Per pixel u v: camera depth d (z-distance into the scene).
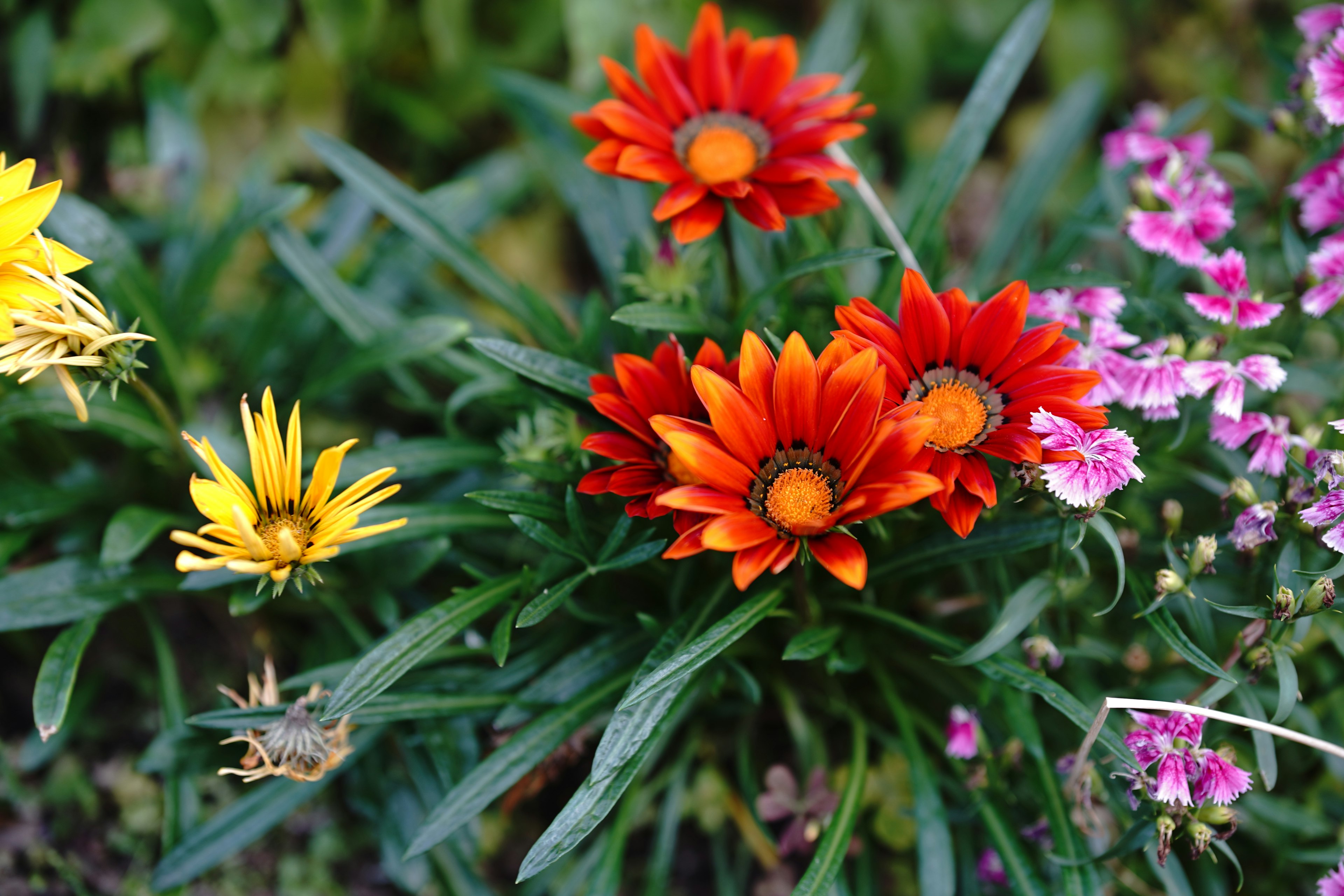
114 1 0.92
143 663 0.85
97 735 0.84
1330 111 0.75
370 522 0.76
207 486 0.69
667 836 0.79
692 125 0.77
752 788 0.78
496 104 1.00
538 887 0.80
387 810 0.79
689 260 0.79
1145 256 0.82
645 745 0.72
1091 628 0.80
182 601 0.86
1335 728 0.80
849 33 0.90
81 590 0.78
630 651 0.78
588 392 0.75
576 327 0.89
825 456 0.70
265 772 0.72
